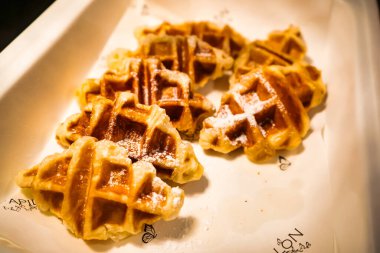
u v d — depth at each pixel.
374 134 0.30
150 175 0.27
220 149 0.33
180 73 0.35
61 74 0.35
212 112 0.35
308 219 0.30
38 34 0.34
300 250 0.28
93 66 0.38
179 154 0.30
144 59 0.35
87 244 0.27
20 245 0.25
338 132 0.34
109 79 0.33
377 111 0.31
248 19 0.46
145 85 0.34
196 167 0.30
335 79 0.38
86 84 0.34
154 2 0.45
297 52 0.41
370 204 0.26
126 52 0.38
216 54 0.38
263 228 0.29
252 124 0.33
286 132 0.33
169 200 0.27
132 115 0.30
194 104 0.34
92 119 0.29
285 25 0.45
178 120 0.34
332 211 0.30
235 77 0.38
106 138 0.29
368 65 0.35
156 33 0.41
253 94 0.36
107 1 0.40
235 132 0.34
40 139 0.32
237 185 0.32
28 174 0.27
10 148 0.30
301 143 0.35
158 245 0.28
